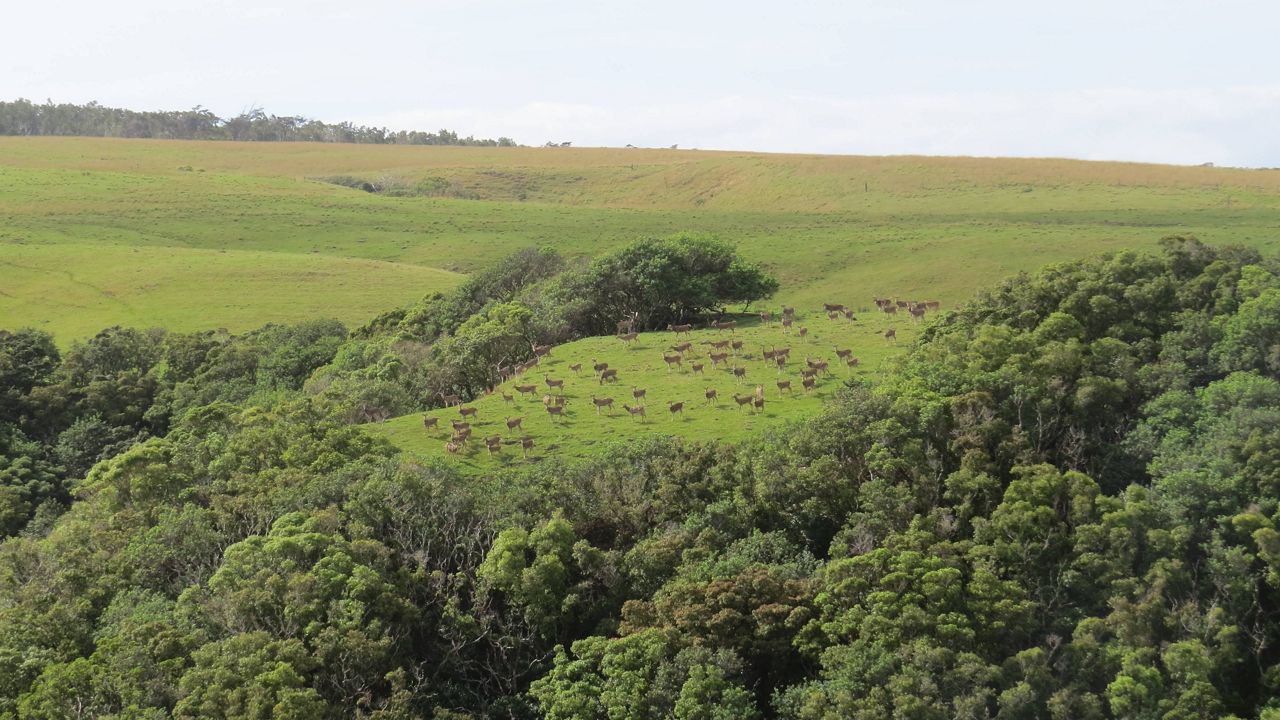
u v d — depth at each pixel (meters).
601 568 49.41
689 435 63.53
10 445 94.81
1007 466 53.28
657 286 97.62
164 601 47.97
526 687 47.09
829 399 63.00
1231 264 66.69
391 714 40.62
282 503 53.88
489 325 89.31
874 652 41.00
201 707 39.75
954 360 59.69
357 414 77.75
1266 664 43.31
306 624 44.75
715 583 45.56
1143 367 58.31
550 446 64.50
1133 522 45.78
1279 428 48.97
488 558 48.78
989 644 42.53
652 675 42.56
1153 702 39.12
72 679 42.03
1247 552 45.09
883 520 49.34
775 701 42.41
